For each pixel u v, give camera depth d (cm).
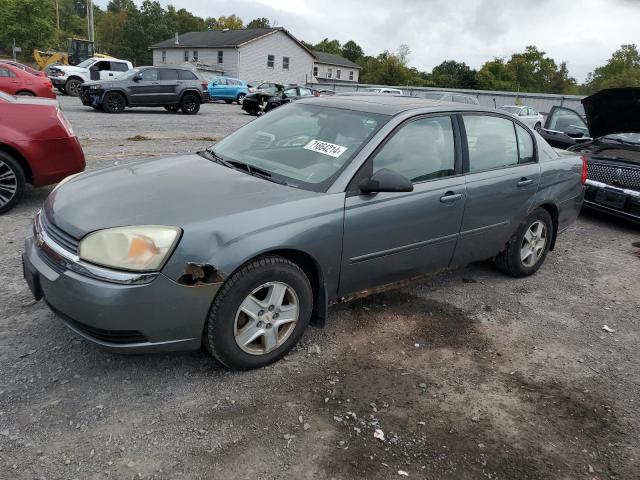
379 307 425
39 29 5441
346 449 267
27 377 303
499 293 474
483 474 260
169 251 278
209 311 296
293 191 334
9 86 1750
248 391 306
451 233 413
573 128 1084
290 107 445
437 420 296
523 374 349
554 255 601
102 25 9506
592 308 461
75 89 2572
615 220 787
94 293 271
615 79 7662
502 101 3762
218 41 4919
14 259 463
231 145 421
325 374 329
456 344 379
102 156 918
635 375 359
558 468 268
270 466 253
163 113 2034
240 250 293
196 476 244
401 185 337
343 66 6494
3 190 581
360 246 352
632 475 268
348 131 378
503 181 445
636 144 782
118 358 327
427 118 399
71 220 297
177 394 299
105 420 274
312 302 342
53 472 240
